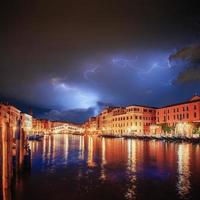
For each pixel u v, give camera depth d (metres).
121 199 15.61
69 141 84.81
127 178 21.39
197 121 82.38
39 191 17.25
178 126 87.81
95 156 37.19
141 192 17.12
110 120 137.75
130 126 113.38
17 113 124.88
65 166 27.66
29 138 87.75
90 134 178.00
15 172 21.39
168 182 19.88
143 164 29.02
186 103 89.44
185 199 15.62
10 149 16.72
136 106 112.81
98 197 16.03
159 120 105.06
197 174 23.00
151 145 59.94
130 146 57.00
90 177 21.78
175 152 42.00
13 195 16.23
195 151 43.62
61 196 16.16
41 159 33.72
